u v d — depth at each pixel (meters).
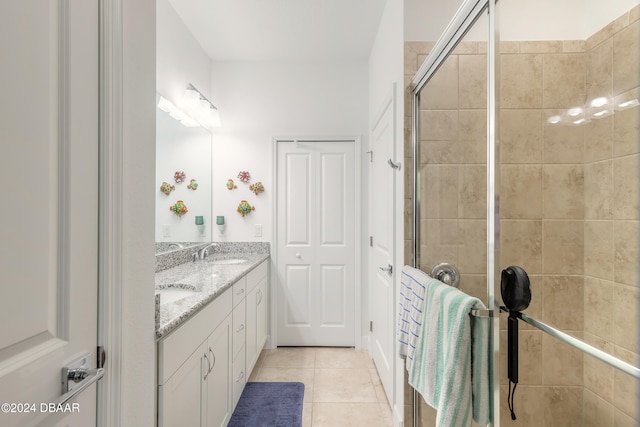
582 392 1.42
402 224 1.78
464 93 1.39
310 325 3.04
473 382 1.03
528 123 1.56
